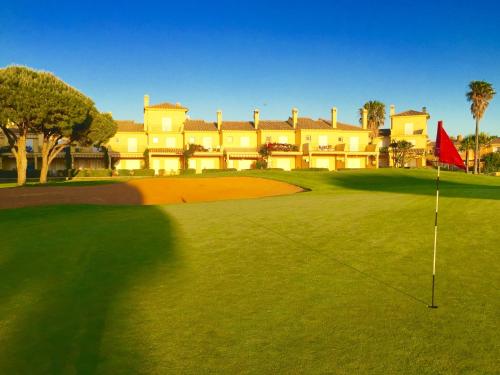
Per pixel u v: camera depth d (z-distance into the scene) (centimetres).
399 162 7062
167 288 758
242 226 1305
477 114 6506
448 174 4878
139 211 1723
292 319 612
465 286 740
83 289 758
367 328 577
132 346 539
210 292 734
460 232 1143
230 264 902
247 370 476
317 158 6375
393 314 624
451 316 614
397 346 524
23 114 3381
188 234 1205
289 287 752
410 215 1412
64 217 1571
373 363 485
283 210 1627
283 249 1015
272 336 559
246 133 6400
